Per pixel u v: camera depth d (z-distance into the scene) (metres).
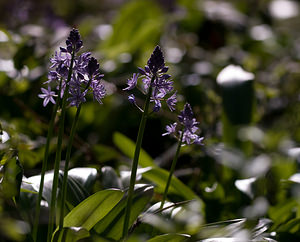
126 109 6.80
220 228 3.08
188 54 9.02
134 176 2.83
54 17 9.15
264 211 4.21
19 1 8.59
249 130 4.90
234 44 10.03
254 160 4.75
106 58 7.83
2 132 3.49
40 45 7.18
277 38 10.12
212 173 5.13
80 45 2.68
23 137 4.84
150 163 4.61
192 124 3.04
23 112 6.05
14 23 8.56
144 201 3.40
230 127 4.94
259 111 7.09
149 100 2.78
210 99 6.37
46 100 2.77
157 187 4.23
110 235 3.24
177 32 9.92
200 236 3.06
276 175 5.02
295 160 4.72
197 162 5.35
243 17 10.70
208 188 4.79
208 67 8.12
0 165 3.21
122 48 7.97
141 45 8.46
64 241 2.74
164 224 3.37
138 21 9.25
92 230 3.22
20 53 6.56
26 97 6.40
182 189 4.20
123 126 6.78
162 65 2.73
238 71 5.48
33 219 3.44
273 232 3.73
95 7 13.51
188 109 3.05
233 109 5.03
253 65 8.90
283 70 8.62
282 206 4.34
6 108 6.10
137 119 6.72
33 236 2.93
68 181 3.54
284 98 7.68
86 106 6.82
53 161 5.48
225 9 10.25
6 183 3.09
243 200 4.52
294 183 4.29
